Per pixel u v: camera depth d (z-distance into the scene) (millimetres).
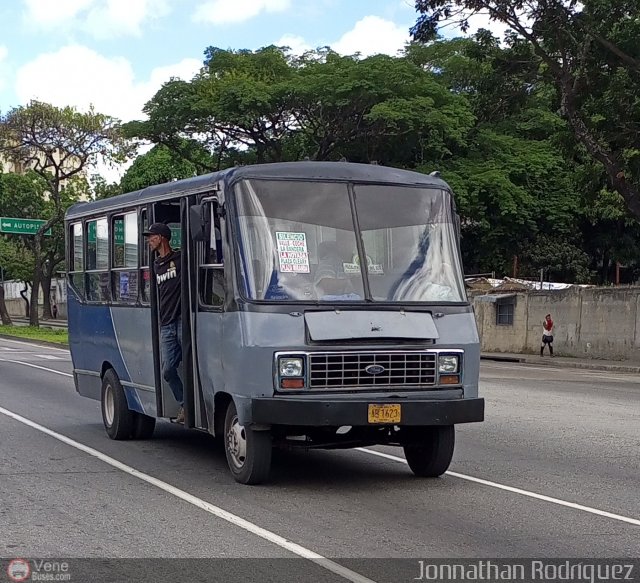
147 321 10875
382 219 9258
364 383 8617
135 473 9711
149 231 10211
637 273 55469
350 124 39906
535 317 39219
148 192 10922
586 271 48312
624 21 26594
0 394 17422
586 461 10656
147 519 7660
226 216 8945
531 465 10383
